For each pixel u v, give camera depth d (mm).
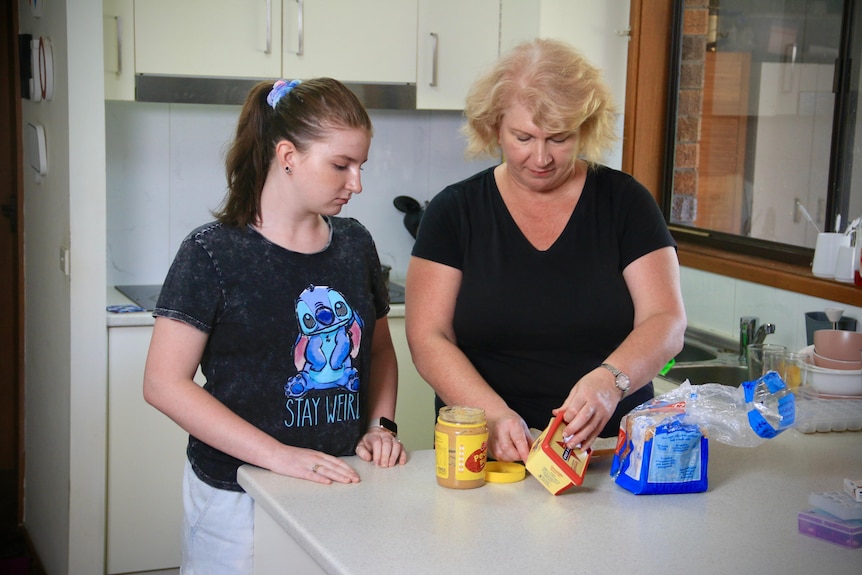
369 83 3408
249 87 3221
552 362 1866
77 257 2795
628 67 3354
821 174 2830
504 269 1827
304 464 1558
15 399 3902
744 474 1642
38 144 3172
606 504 1476
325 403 1677
